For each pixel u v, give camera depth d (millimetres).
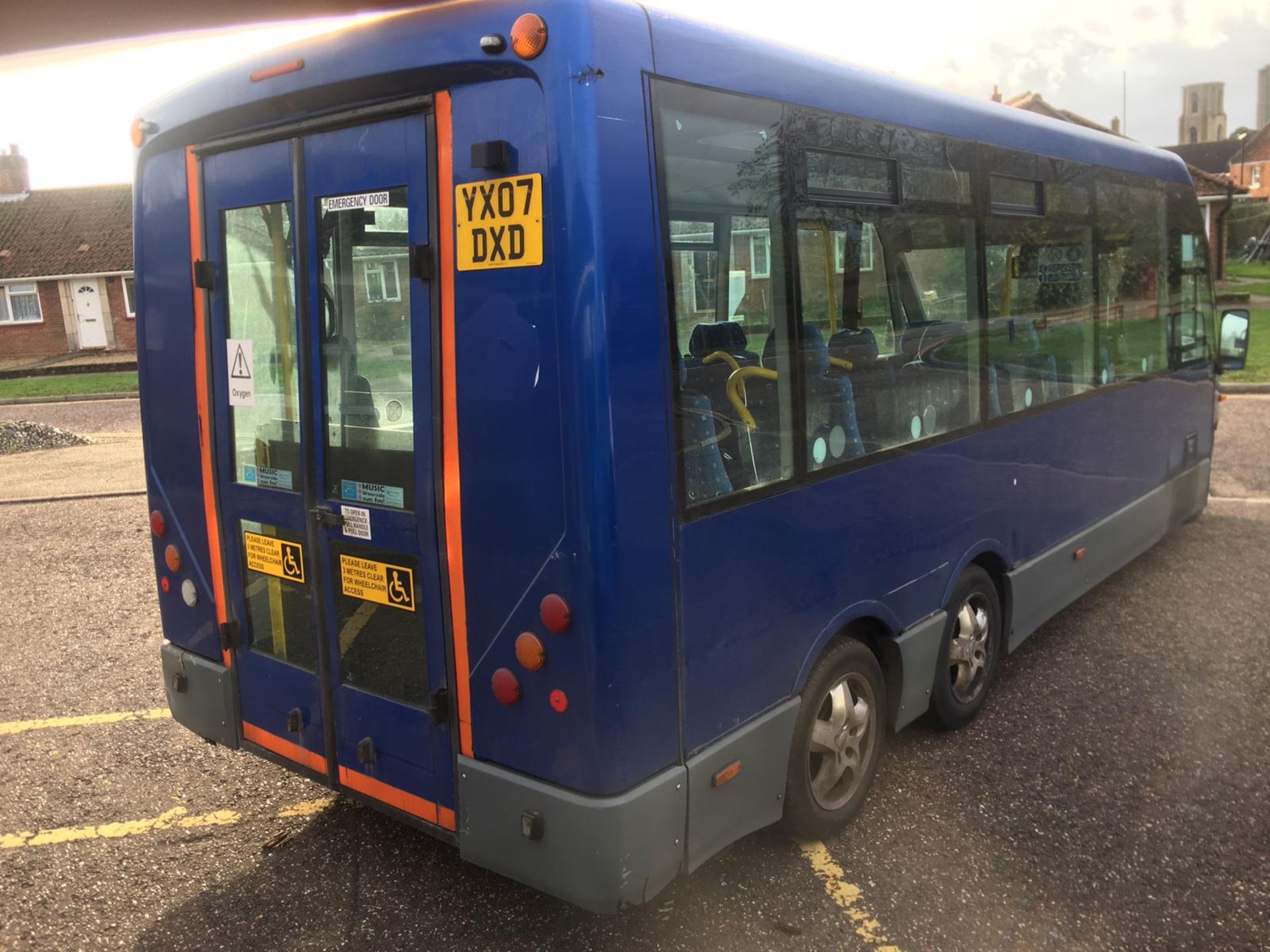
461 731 3078
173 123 3561
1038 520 5215
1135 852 3746
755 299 3197
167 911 3531
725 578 3080
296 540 3463
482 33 2688
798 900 3490
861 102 3684
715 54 2994
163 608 4090
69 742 4883
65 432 15008
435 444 2975
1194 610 6328
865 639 4121
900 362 3982
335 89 3025
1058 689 5207
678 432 2873
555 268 2639
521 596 2848
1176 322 7035
